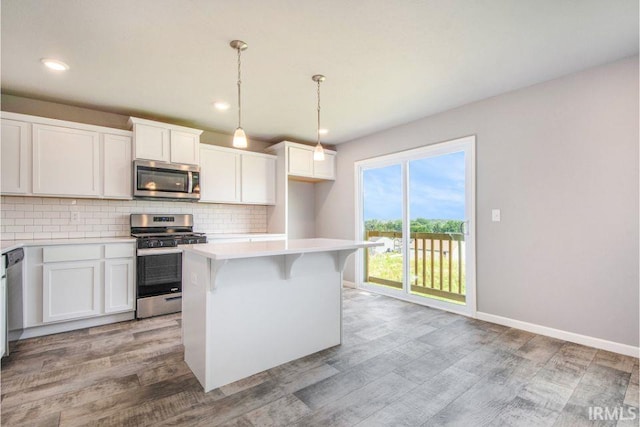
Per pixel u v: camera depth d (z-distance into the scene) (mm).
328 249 2188
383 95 3184
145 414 1729
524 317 3002
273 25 2047
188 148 3824
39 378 2109
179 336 2873
